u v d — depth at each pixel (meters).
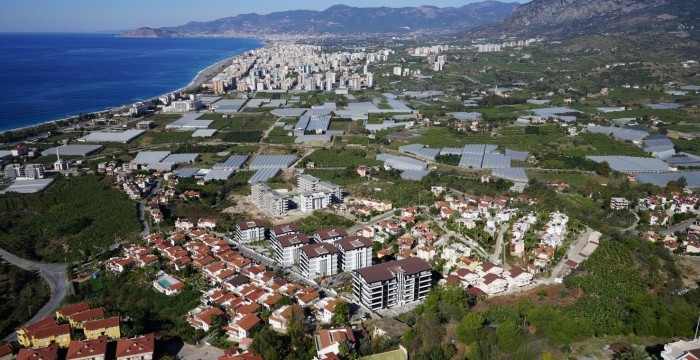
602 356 194.50
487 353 194.00
